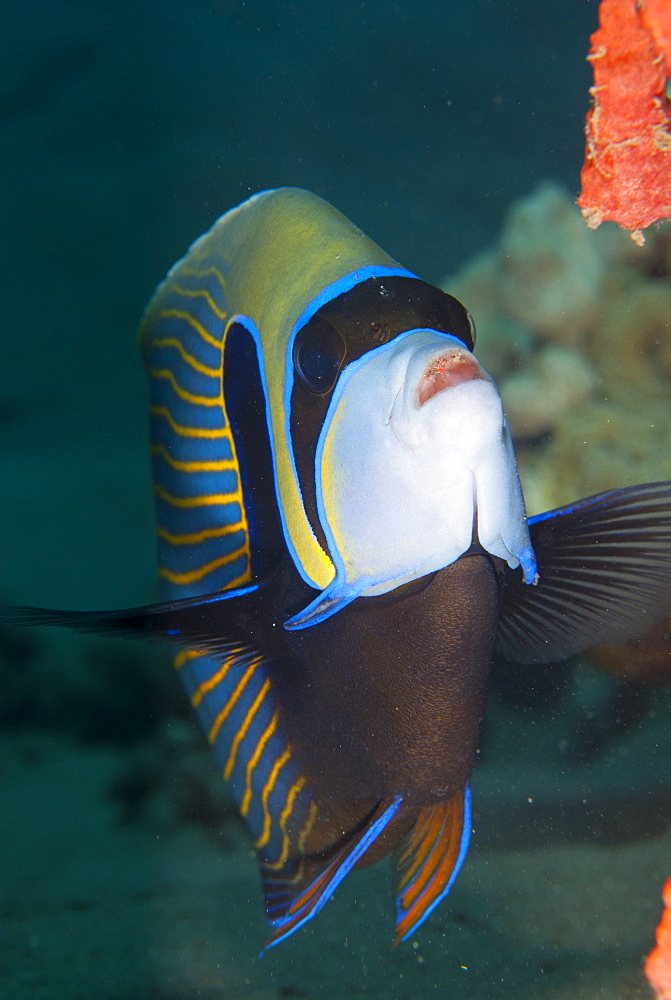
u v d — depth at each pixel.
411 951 2.92
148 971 2.97
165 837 4.32
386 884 3.51
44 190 15.81
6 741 5.12
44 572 6.85
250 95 16.44
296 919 1.32
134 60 18.34
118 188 15.61
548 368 4.28
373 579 1.11
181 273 1.49
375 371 1.09
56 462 9.52
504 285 4.76
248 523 1.35
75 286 14.00
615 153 1.81
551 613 1.49
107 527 7.71
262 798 1.49
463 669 1.17
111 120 17.25
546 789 3.79
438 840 1.40
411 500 1.06
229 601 1.26
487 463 1.04
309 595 1.23
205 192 14.84
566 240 4.64
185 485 1.49
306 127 15.30
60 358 12.47
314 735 1.35
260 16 18.69
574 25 16.27
